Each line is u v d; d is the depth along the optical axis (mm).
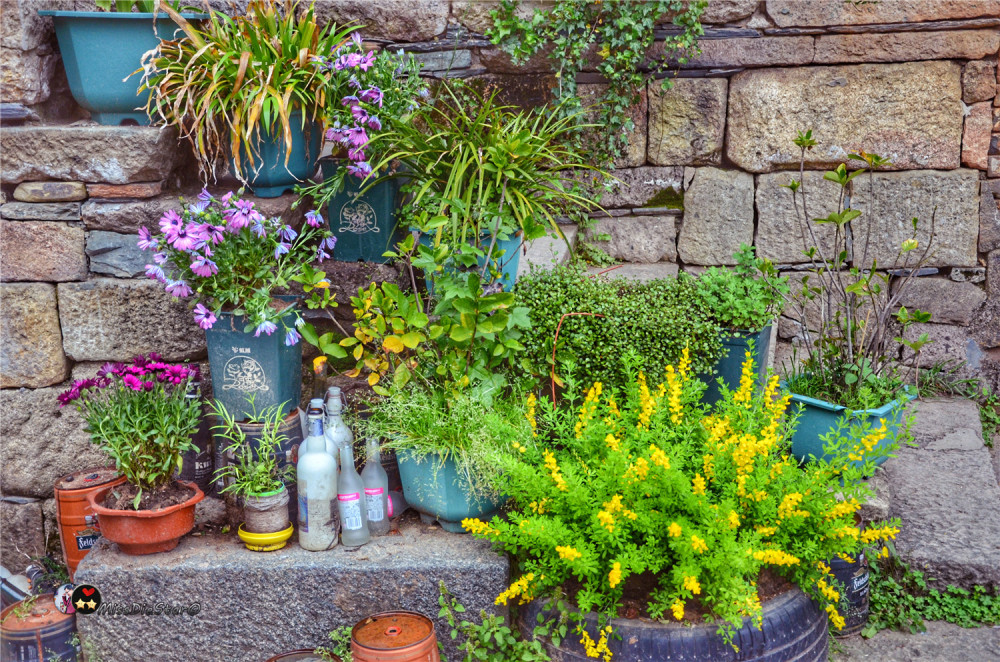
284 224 3088
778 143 4332
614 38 4184
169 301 3367
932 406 4301
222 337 3016
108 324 3385
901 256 4391
